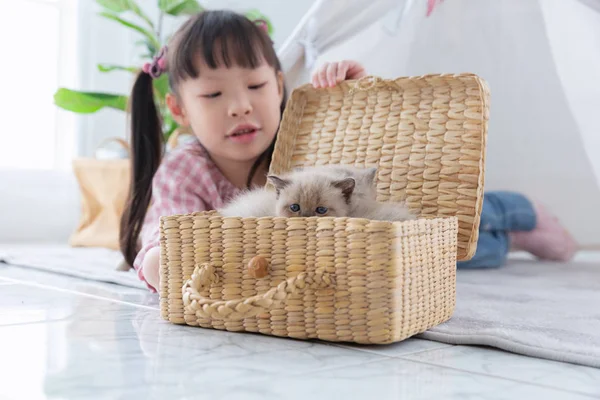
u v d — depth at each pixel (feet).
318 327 3.54
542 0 7.89
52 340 3.53
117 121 12.93
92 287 5.78
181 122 6.73
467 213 4.66
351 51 7.64
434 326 3.90
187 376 2.83
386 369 3.04
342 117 5.48
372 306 3.41
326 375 2.89
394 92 5.26
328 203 4.17
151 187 6.76
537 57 8.73
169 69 6.50
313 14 7.12
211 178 6.31
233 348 3.39
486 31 8.33
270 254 3.65
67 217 12.91
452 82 4.95
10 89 12.41
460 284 6.56
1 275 6.67
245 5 9.49
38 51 12.58
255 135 6.22
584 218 10.52
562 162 10.05
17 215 12.35
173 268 4.02
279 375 2.88
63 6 12.67
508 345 3.44
